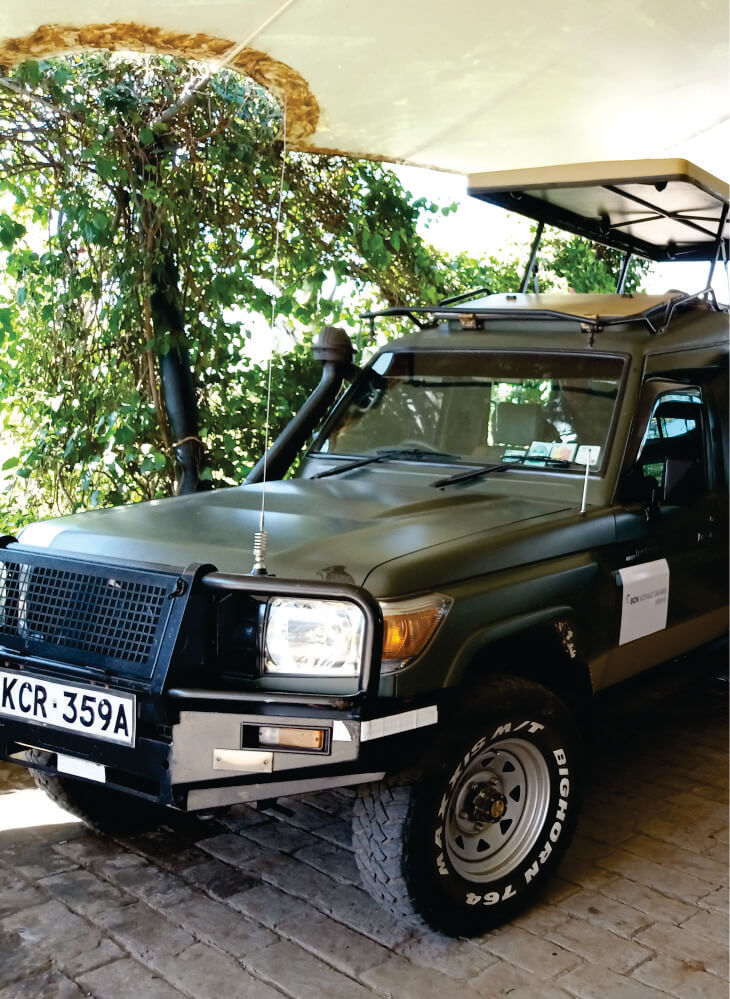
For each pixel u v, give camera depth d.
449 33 4.11
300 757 2.79
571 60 4.40
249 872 3.65
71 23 4.04
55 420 6.00
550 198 4.82
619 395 4.05
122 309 5.90
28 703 3.08
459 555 3.20
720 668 4.78
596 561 3.74
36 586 3.18
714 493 4.55
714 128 5.34
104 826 3.88
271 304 6.36
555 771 3.42
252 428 6.42
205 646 2.91
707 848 3.93
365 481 4.29
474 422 4.39
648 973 3.07
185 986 2.94
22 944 3.13
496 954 3.16
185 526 3.43
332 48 4.30
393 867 3.02
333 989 2.95
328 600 2.86
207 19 4.01
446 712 3.04
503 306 4.66
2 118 5.57
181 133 5.99
